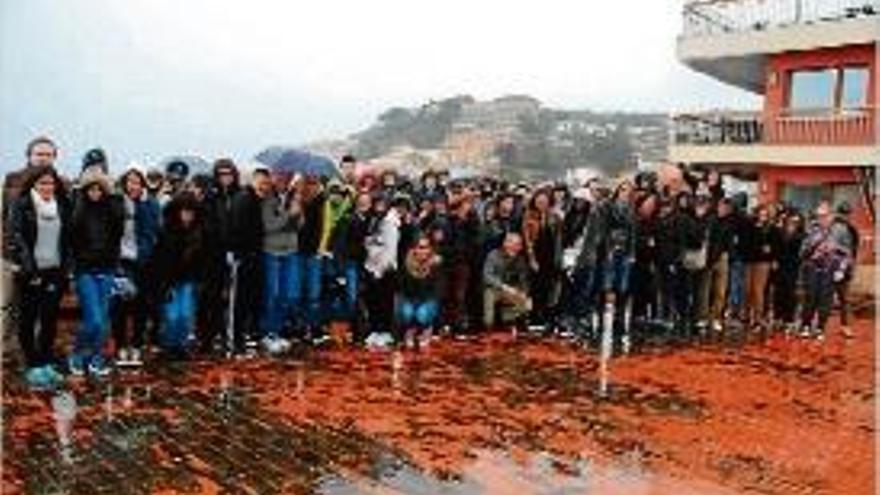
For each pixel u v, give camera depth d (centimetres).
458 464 895
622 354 1466
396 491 813
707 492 859
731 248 1703
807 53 3022
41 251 1070
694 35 3250
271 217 1316
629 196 1592
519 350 1443
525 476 872
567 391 1210
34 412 985
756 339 1688
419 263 1408
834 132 2920
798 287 1811
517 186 1661
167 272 1213
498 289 1550
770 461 967
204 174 1252
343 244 1394
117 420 977
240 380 1162
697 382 1315
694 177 1717
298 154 1577
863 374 1438
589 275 1586
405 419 1040
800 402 1234
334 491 807
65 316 1394
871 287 2673
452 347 1441
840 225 1816
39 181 1066
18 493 771
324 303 1410
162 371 1183
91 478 814
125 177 1188
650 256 1614
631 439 1015
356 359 1312
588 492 838
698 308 1686
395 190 1546
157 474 831
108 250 1127
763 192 3131
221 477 832
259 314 1323
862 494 873
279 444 928
